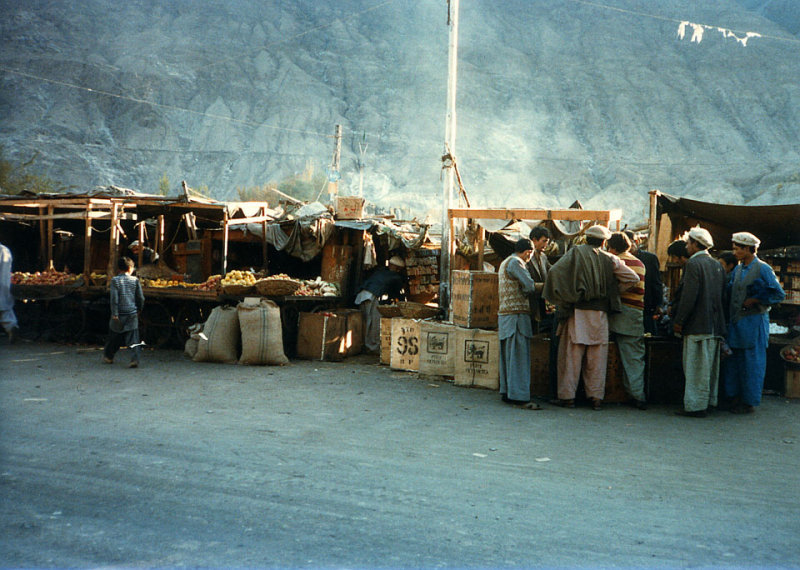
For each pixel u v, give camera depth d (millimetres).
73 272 16281
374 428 6148
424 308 10250
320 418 6516
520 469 4938
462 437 5895
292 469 4742
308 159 176750
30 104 198750
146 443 5336
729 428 6559
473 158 182875
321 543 3469
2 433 5516
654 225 10109
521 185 167125
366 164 177500
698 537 3703
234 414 6578
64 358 10109
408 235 13422
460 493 4332
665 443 5883
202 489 4266
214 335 10141
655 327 8352
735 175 166125
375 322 11867
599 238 7172
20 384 7836
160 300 11805
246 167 177875
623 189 161500
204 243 14023
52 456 4910
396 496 4230
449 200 11789
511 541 3561
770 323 9148
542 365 8055
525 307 7363
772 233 10672
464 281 8656
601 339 7250
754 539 3699
